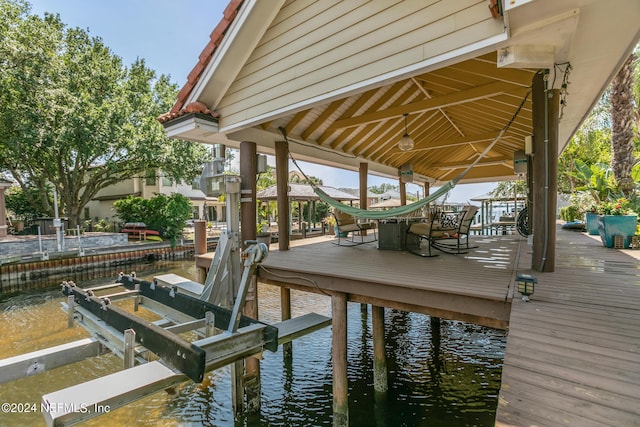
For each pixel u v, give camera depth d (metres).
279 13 3.80
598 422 1.13
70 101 12.64
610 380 1.40
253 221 4.67
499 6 2.31
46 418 1.53
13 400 4.25
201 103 4.40
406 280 3.28
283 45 3.78
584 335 1.86
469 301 2.82
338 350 3.62
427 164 10.31
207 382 4.66
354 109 5.40
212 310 2.80
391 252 5.47
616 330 1.92
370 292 3.42
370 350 5.53
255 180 4.79
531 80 3.58
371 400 4.13
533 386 1.37
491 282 3.12
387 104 5.76
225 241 4.04
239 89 4.29
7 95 11.19
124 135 13.85
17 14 12.38
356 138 6.77
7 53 11.22
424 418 3.80
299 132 5.75
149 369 1.92
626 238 4.95
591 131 13.34
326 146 6.39
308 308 7.79
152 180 20.98
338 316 3.66
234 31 3.89
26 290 10.01
